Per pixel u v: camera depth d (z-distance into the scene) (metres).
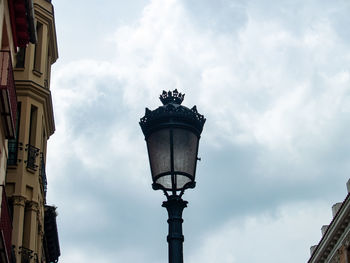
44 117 32.41
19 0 19.75
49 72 34.50
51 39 34.12
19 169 29.38
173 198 8.77
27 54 31.66
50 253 39.75
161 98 9.69
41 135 31.44
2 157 19.69
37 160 30.45
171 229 8.62
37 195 30.05
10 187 28.95
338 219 40.50
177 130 8.97
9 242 19.72
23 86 30.86
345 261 40.56
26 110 30.61
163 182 8.99
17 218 28.48
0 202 18.52
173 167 8.85
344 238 40.66
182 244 8.57
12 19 20.45
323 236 43.47
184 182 8.96
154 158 9.01
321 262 44.81
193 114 9.16
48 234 36.66
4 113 18.70
